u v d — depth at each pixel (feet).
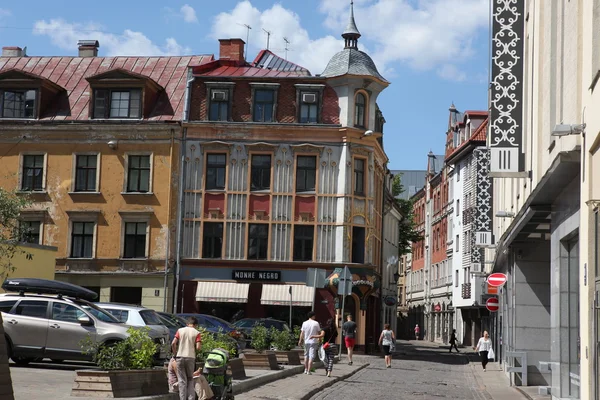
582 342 50.24
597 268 45.96
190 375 52.29
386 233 219.41
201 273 155.74
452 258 259.80
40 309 74.79
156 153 157.69
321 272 99.40
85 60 176.45
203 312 155.84
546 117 66.59
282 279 154.92
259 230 156.25
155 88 162.81
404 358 153.48
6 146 160.15
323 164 155.94
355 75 155.02
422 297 319.47
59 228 157.99
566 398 62.59
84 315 74.33
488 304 136.05
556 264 65.67
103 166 158.30
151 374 52.65
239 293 154.30
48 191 158.81
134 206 157.17
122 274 155.84
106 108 159.53
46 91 162.61
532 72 77.66
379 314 187.32
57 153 159.22
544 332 91.40
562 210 62.39
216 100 158.61
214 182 157.38
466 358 166.91
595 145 46.39
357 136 156.35
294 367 90.33
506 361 111.65
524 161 74.90
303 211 155.74
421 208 335.88
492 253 164.35
